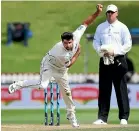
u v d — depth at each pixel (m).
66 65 26.67
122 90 32.72
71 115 28.25
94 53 70.12
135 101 53.78
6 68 72.19
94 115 51.62
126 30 32.25
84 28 26.78
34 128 29.31
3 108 54.06
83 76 60.47
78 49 26.58
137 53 71.81
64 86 27.39
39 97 53.97
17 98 54.03
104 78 32.88
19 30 76.19
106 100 33.00
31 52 75.06
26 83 26.81
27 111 53.94
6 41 76.12
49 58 26.52
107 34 32.41
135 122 47.97
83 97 53.75
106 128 27.50
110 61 31.94
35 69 72.19
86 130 26.61
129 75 64.44
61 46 26.09
